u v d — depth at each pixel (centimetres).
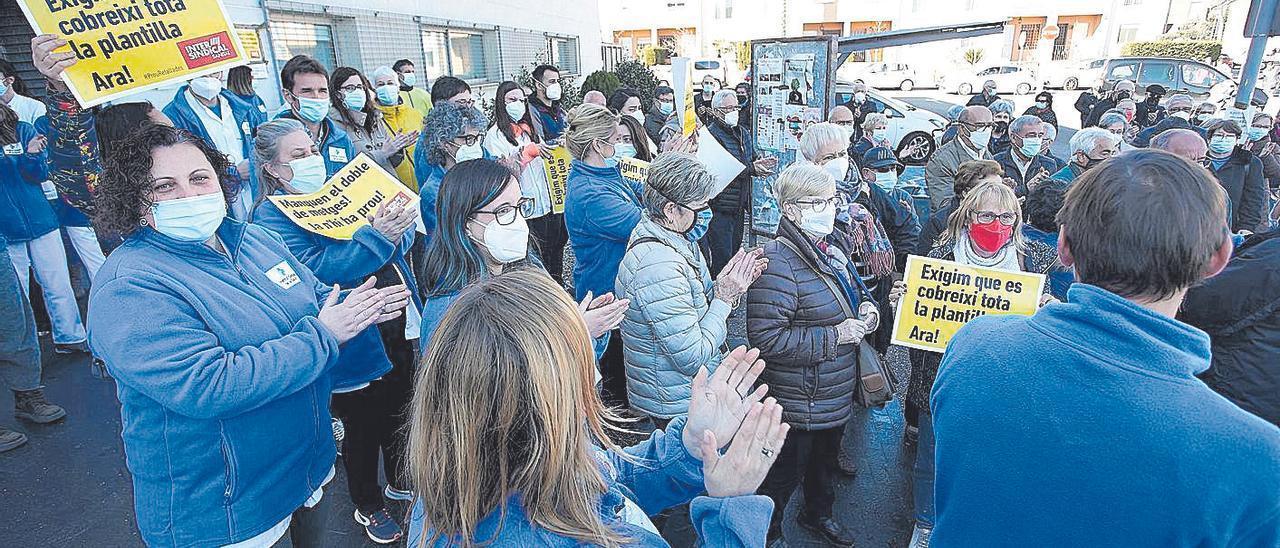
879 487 315
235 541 166
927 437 246
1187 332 101
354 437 262
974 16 3653
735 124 556
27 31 643
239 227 180
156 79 261
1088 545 104
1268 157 574
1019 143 468
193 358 148
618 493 107
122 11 253
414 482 98
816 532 280
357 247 242
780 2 3912
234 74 481
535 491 90
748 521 103
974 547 118
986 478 115
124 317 146
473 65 1291
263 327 168
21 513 298
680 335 222
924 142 1056
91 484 317
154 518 160
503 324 92
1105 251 105
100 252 464
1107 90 1020
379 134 511
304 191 263
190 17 267
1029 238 277
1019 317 122
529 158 456
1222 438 94
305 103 382
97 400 388
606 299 195
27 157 393
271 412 167
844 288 238
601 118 301
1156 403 98
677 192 228
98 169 272
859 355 247
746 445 109
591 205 296
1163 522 97
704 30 4119
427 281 216
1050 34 3591
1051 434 106
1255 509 94
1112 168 109
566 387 92
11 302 344
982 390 116
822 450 262
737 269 238
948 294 236
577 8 1897
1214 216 100
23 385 357
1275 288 184
